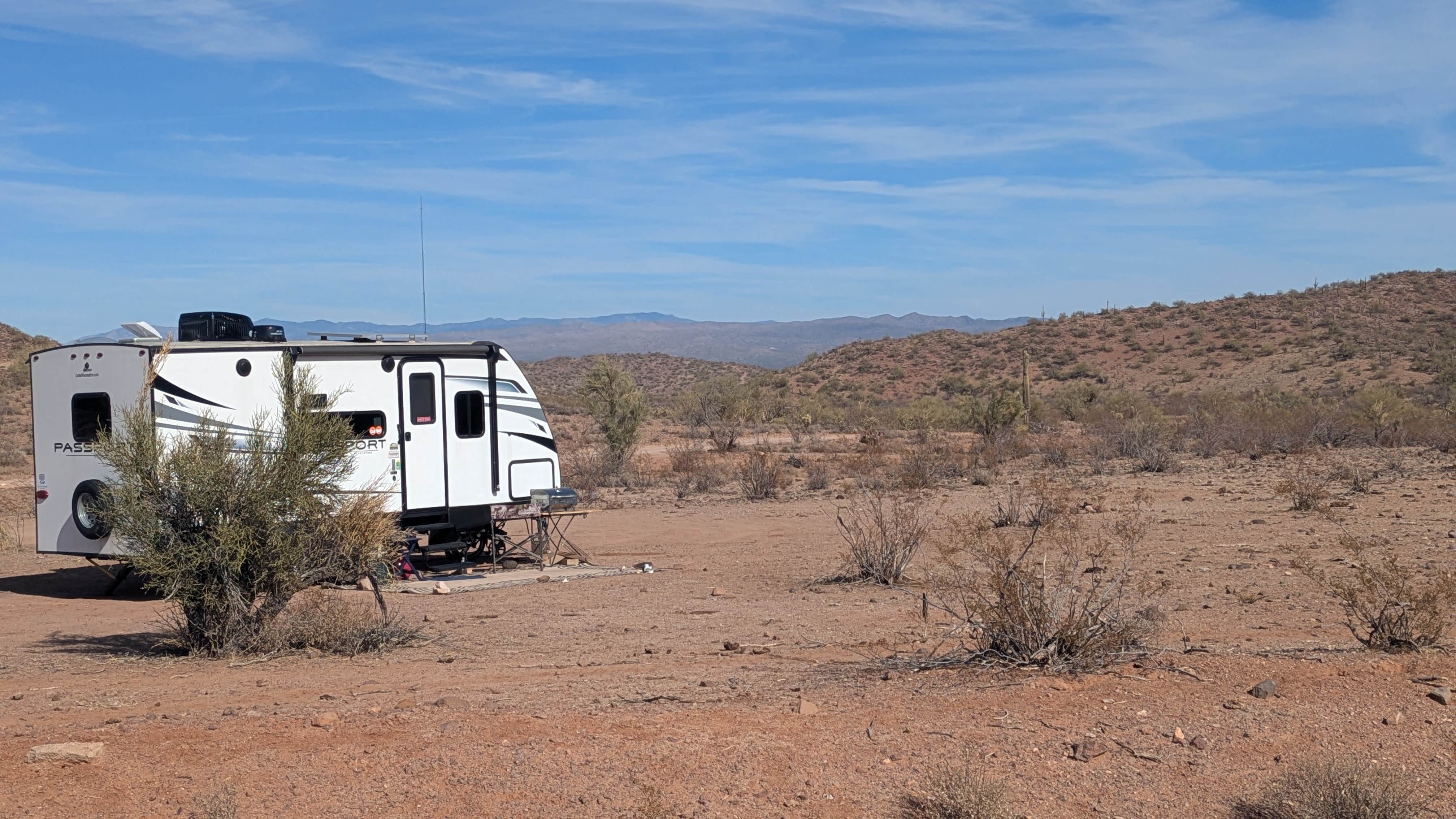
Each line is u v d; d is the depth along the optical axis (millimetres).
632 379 32312
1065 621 7531
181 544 9031
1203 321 95500
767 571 14156
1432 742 5727
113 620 11672
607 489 25781
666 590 12875
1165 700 6449
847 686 7082
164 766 5762
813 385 98000
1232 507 18797
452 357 14750
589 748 5852
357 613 9922
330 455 9625
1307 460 27703
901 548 13547
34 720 6844
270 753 5902
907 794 5262
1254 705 6305
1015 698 6594
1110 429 34938
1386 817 4824
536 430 15555
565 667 8367
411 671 8367
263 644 9227
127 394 12914
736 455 35125
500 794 5324
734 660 8406
